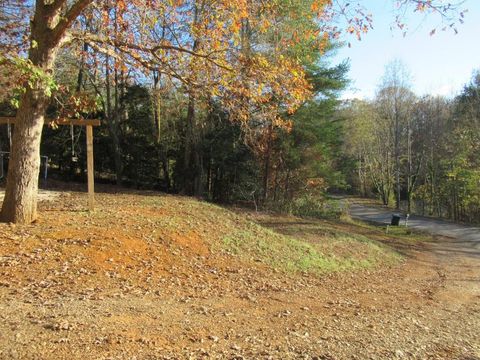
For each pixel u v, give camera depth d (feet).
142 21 33.55
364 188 208.95
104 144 90.43
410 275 46.44
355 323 22.98
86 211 38.34
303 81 34.04
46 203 44.91
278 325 20.94
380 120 178.60
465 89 151.64
